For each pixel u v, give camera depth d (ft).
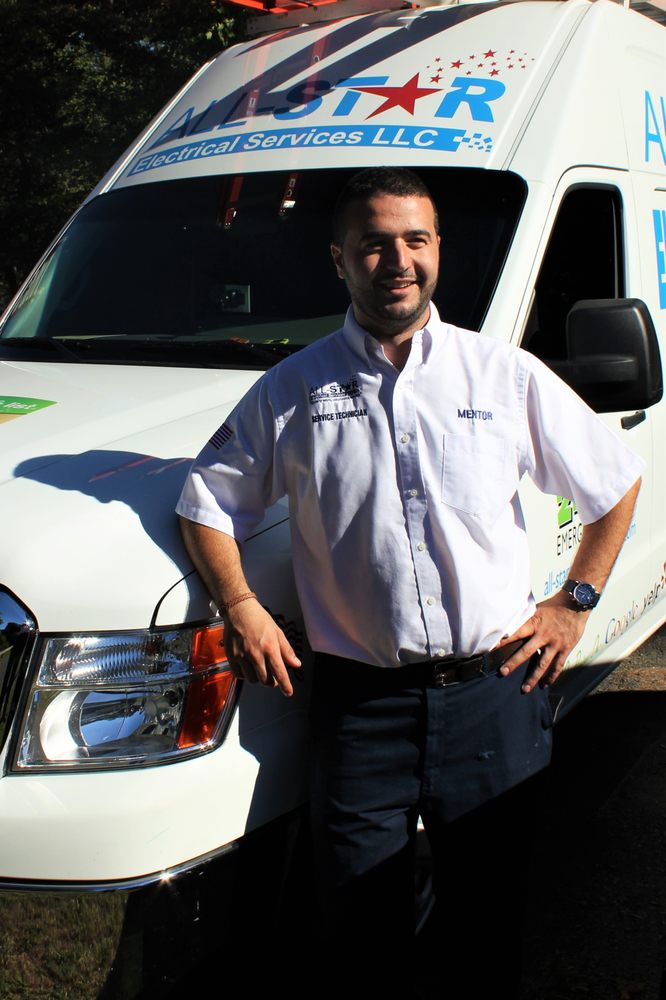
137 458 8.93
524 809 8.50
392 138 12.12
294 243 12.10
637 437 13.57
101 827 7.16
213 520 7.83
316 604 8.13
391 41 13.25
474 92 12.17
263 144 12.94
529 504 10.62
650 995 10.16
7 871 7.27
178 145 13.84
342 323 11.41
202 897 7.54
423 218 7.66
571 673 12.66
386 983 8.57
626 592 13.96
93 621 7.43
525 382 7.98
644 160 13.96
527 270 10.92
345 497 7.76
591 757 14.78
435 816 8.36
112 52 50.83
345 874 8.17
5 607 7.44
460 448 7.76
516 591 8.20
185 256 12.57
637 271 13.67
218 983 7.90
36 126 54.90
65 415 9.75
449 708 8.02
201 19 43.21
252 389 8.13
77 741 7.37
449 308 10.82
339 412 7.80
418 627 7.78
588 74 12.40
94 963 7.29
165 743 7.48
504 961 8.82
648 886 11.89
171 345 11.59
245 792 7.77
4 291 58.59
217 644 7.77
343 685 8.06
